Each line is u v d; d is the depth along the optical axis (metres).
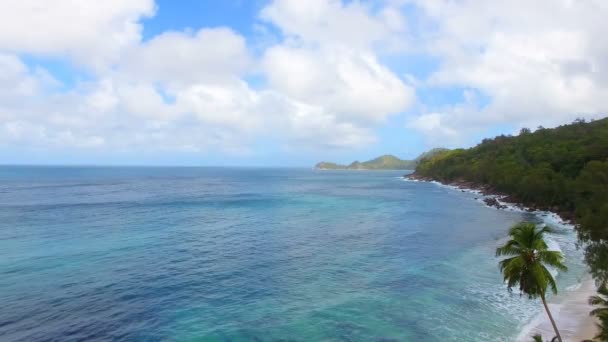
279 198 133.75
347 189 180.12
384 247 57.84
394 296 37.03
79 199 117.81
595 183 80.25
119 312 32.50
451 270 45.78
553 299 35.56
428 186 197.12
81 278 40.88
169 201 117.56
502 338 28.23
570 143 139.75
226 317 32.00
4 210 91.12
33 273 42.25
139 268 44.91
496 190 138.88
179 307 33.88
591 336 27.56
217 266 46.56
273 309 33.75
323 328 30.11
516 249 25.56
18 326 29.39
